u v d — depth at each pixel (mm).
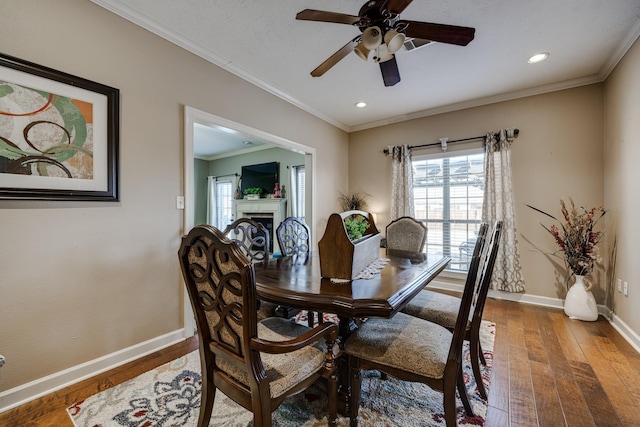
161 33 2242
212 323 1185
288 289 1385
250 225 2537
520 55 2635
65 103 1737
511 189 3432
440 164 4109
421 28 1745
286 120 3605
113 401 1594
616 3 1970
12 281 1567
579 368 1941
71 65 1771
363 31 1777
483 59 2707
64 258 1753
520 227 3428
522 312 3033
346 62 2789
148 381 1787
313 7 2043
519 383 1776
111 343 1962
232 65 2791
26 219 1612
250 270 929
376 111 4148
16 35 1567
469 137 3799
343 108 4027
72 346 1782
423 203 4246
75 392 1675
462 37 1817
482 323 2742
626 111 2453
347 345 1408
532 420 1453
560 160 3215
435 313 1804
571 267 2920
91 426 1405
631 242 2371
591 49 2521
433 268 1879
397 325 1529
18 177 1567
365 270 1740
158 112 2232
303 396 1646
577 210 3113
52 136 1687
